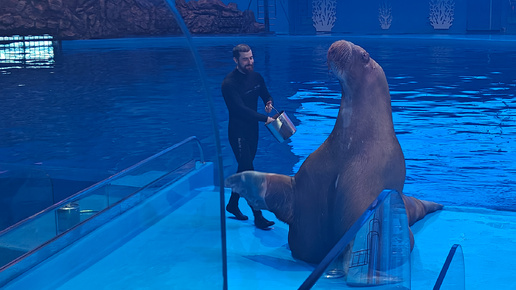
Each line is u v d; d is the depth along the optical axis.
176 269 1.78
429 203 4.20
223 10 28.47
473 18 27.58
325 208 3.29
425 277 2.87
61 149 4.61
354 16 29.84
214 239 1.71
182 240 1.78
